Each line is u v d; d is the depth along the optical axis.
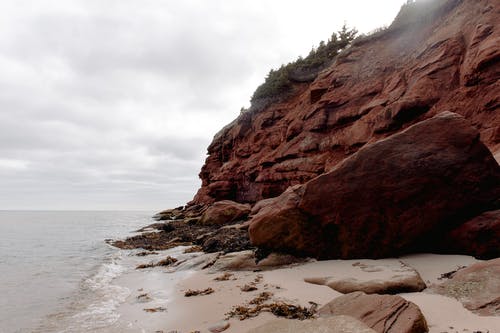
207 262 12.89
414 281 7.29
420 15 27.69
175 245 21.70
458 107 18.14
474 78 17.80
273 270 10.67
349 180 11.11
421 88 20.72
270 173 33.66
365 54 31.06
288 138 33.81
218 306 7.65
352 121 26.92
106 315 8.09
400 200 10.32
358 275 8.38
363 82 28.28
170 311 7.79
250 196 39.97
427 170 10.34
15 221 80.56
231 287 9.19
